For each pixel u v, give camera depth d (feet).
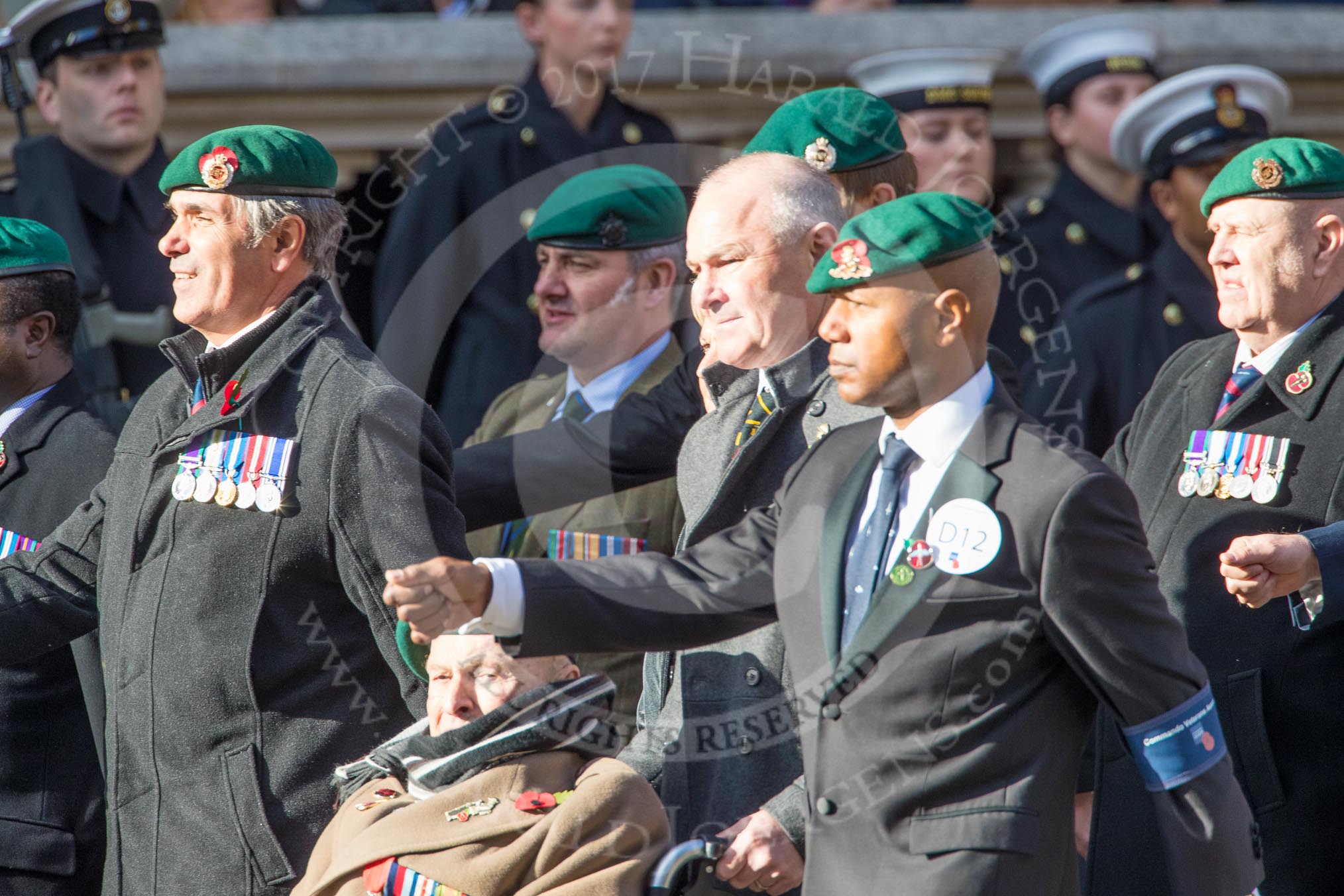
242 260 39.14
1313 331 40.70
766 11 66.03
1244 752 39.81
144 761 38.42
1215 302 59.26
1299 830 39.55
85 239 57.62
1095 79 64.34
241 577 37.83
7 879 44.27
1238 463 40.65
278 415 38.47
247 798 37.47
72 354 49.03
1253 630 40.04
